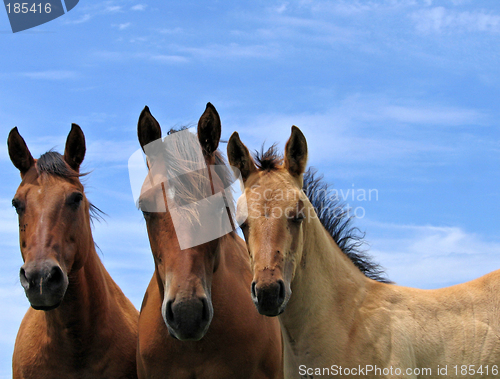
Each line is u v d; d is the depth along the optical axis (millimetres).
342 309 5125
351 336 4992
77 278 5320
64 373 5500
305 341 5047
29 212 5078
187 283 4496
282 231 4586
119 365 5684
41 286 4746
